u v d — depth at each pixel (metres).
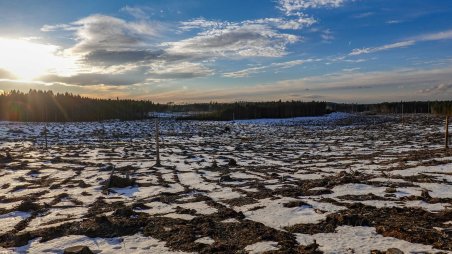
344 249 9.44
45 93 142.25
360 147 42.16
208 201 16.31
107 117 136.62
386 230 10.62
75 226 12.10
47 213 15.36
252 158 35.31
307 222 12.01
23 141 58.78
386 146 41.59
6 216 14.84
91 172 28.06
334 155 35.34
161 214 14.05
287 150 42.62
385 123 93.19
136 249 10.20
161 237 11.08
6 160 34.19
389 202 14.38
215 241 10.54
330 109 169.88
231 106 148.88
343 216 11.76
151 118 136.75
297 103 149.88
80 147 49.09
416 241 9.73
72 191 20.50
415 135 55.59
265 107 140.50
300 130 82.50
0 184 23.30
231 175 24.73
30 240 11.23
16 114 122.38
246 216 13.20
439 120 87.94
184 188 20.50
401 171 21.61
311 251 9.30
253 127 95.56
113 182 21.42
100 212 14.95
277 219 12.59
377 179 19.44
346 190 16.73
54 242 10.92
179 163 32.62
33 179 25.14
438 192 15.72
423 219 11.78
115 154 40.62
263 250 9.59
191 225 12.10
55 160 35.03
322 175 23.11
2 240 11.10
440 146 36.72
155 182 23.05
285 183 20.39
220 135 72.44
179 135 73.06
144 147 48.81
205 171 27.41
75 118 128.62
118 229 11.73
